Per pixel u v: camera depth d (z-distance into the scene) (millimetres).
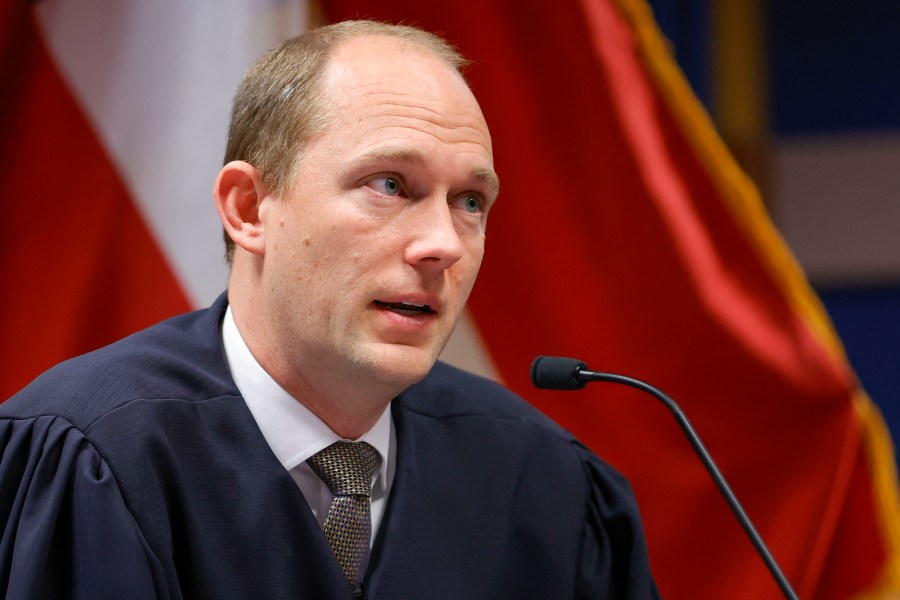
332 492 4746
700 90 12430
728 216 8070
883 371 13555
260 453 4574
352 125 4309
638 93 8039
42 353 7301
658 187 7898
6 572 4160
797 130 13547
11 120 7375
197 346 4836
